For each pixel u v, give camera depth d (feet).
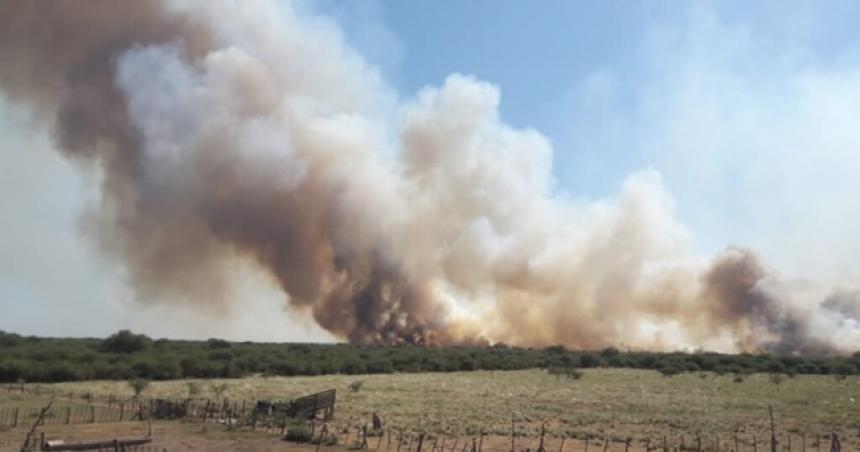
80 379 229.86
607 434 115.24
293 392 191.11
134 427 118.21
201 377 257.75
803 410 153.48
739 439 111.55
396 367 309.83
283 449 97.86
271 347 369.71
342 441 105.60
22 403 151.12
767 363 314.55
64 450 93.20
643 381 247.70
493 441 106.83
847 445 105.91
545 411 149.48
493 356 345.31
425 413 144.36
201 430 115.03
